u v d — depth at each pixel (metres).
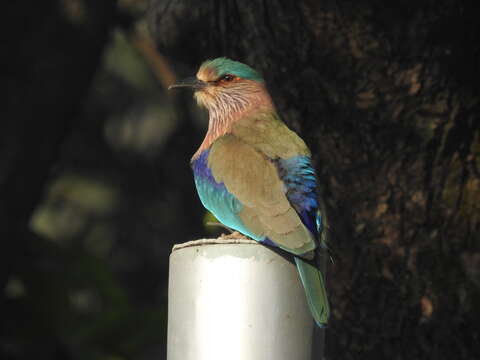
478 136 11.34
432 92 11.12
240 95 11.36
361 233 11.53
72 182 21.59
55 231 21.58
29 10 14.64
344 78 11.23
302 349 7.59
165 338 16.28
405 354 11.42
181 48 12.62
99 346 16.20
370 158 11.42
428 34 10.88
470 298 11.28
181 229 22.03
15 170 14.66
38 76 14.68
